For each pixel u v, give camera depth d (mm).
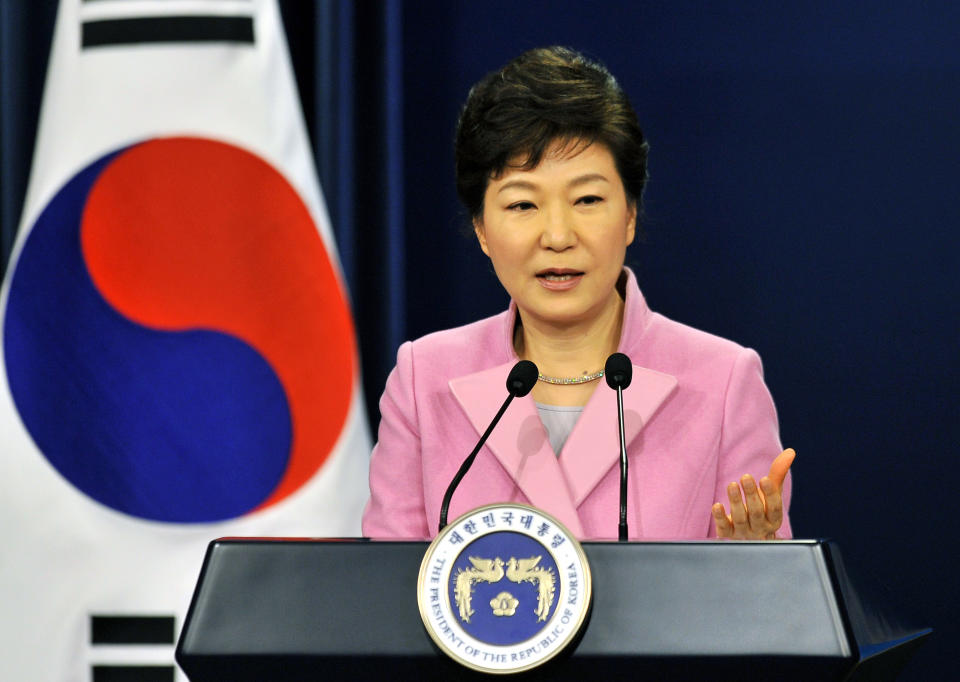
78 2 9430
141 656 8859
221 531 9016
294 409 9258
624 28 11180
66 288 9164
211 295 9250
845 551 10836
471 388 6535
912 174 10859
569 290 6285
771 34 11016
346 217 10555
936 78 10844
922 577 10766
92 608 8898
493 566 4148
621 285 7008
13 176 10539
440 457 6566
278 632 4234
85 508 8945
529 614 4074
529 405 6375
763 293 11008
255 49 9438
